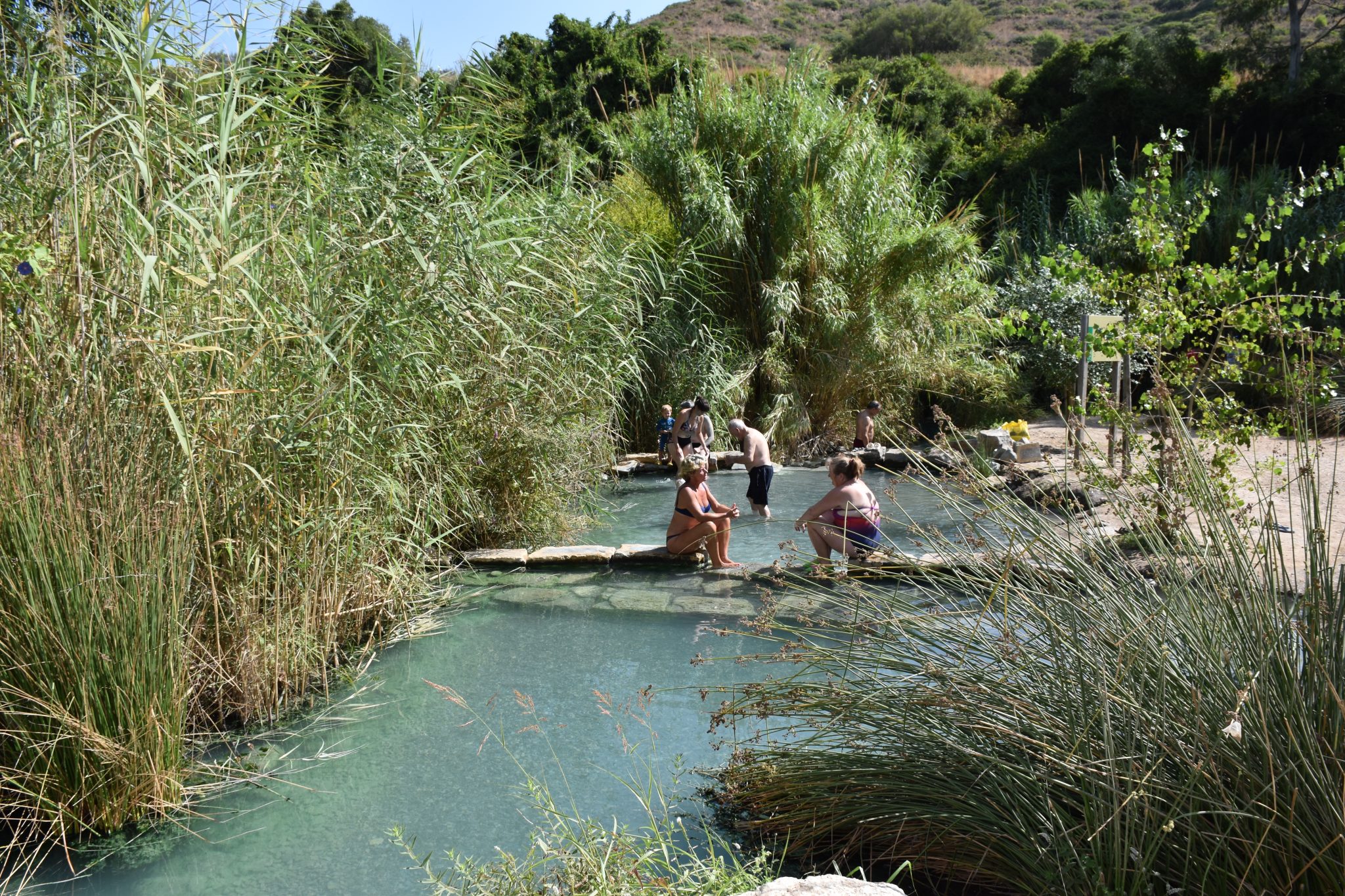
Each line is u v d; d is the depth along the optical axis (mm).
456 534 7750
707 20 92000
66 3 4516
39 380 3799
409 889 3254
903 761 3166
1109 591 3068
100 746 3596
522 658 5539
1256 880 2324
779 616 5914
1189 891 2398
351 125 6711
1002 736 2898
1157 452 5219
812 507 6648
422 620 6234
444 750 4363
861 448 13594
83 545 3584
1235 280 5684
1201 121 27750
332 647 5414
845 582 3832
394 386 6055
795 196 14469
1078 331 16672
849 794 3203
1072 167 29438
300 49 6031
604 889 2775
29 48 4309
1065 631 2994
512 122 8188
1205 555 2994
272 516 4961
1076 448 4176
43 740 3525
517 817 3740
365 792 3994
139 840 3635
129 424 4109
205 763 4246
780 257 14773
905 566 3936
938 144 32750
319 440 5219
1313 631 2484
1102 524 3439
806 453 14102
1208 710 2602
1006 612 3113
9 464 3531
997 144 35188
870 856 3191
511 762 4211
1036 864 2646
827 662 3650
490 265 7176
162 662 3812
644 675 5195
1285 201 5625
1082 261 6551
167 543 3988
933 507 9133
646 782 3943
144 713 3738
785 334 14922
